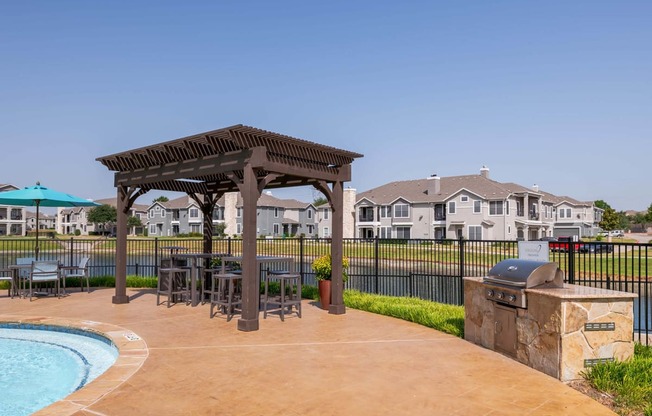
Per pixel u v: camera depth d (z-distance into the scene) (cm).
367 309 921
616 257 2636
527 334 532
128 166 978
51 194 1168
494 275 602
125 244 998
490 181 4366
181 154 855
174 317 827
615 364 471
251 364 538
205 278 1093
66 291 1186
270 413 389
